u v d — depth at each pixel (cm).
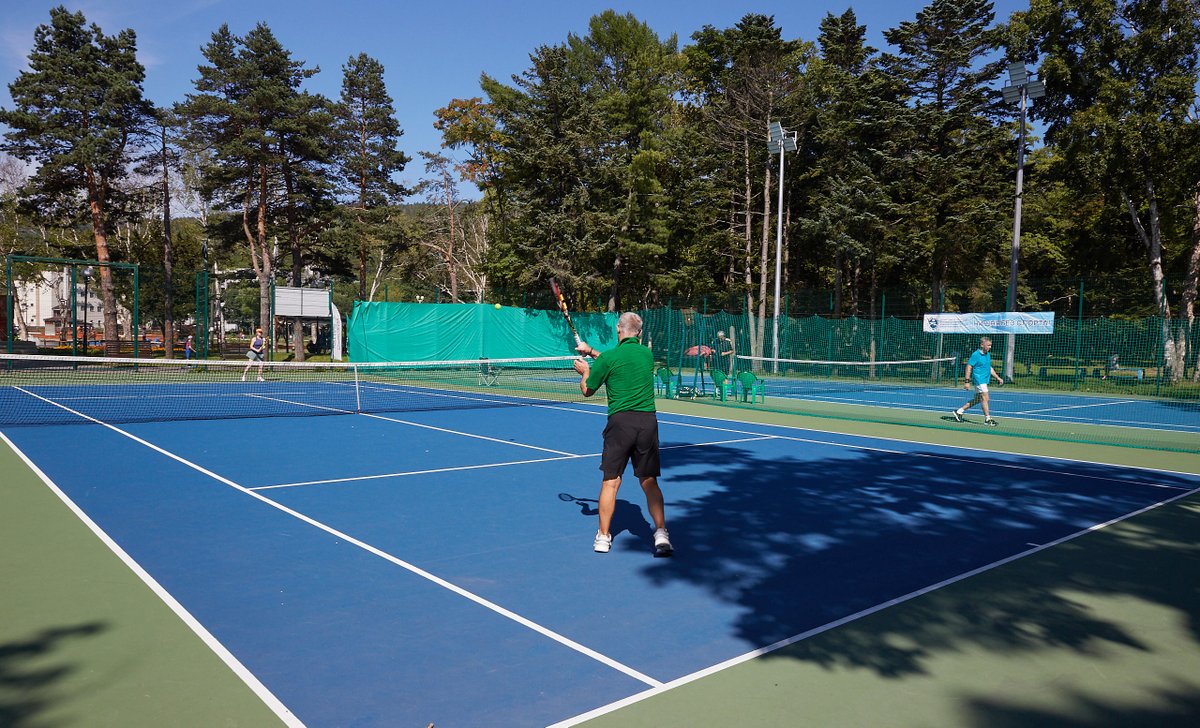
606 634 458
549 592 531
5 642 435
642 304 4609
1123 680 409
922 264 4106
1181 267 3934
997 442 1375
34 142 3503
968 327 2552
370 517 738
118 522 707
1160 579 583
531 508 785
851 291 4559
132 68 3622
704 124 4459
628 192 3825
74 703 364
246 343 6266
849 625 480
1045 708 376
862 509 807
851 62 4472
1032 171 3972
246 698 371
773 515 774
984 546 668
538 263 3638
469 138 4984
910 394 2600
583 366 654
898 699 382
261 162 3731
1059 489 934
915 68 3897
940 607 515
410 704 367
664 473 1012
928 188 3747
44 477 919
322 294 3603
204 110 3703
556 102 3738
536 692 381
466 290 6050
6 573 557
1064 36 3216
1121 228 3828
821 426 1591
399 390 2427
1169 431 1644
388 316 3006
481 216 5569
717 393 2359
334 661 414
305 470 982
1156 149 2877
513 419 1620
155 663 410
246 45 3856
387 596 518
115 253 4984
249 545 636
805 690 389
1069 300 4000
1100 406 2256
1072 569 606
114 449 1144
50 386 2478
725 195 4422
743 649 440
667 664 417
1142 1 3014
